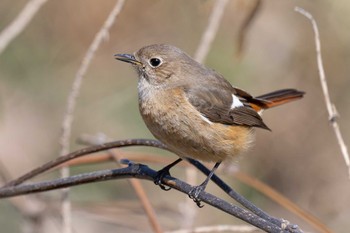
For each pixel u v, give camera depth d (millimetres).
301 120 14000
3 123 13750
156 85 9117
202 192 7145
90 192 13078
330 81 13812
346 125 13922
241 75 13773
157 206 11508
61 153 9070
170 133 8836
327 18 13539
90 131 13805
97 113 13969
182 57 9375
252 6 10555
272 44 13852
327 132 13906
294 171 13922
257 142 14016
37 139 13945
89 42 13898
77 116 13922
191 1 13922
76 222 13117
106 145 8109
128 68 14320
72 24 13852
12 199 11523
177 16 14070
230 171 9617
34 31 13875
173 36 14102
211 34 10484
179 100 8820
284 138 14016
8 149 13703
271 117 14031
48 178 13367
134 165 7766
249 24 10711
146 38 14094
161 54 9227
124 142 8109
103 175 7672
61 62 14070
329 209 13641
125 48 14070
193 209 10078
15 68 13953
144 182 13656
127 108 13977
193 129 8758
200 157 9000
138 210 11312
